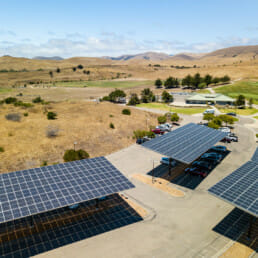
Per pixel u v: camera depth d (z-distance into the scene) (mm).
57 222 31062
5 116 72375
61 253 25672
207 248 26500
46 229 29656
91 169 34812
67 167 35031
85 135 64562
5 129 62531
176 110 114125
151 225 30453
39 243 27219
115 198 36656
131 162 50656
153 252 25922
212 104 129250
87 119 77688
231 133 70062
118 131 70875
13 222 30922
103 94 172875
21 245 26875
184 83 191625
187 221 31266
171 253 25797
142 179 42781
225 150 57469
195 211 33469
